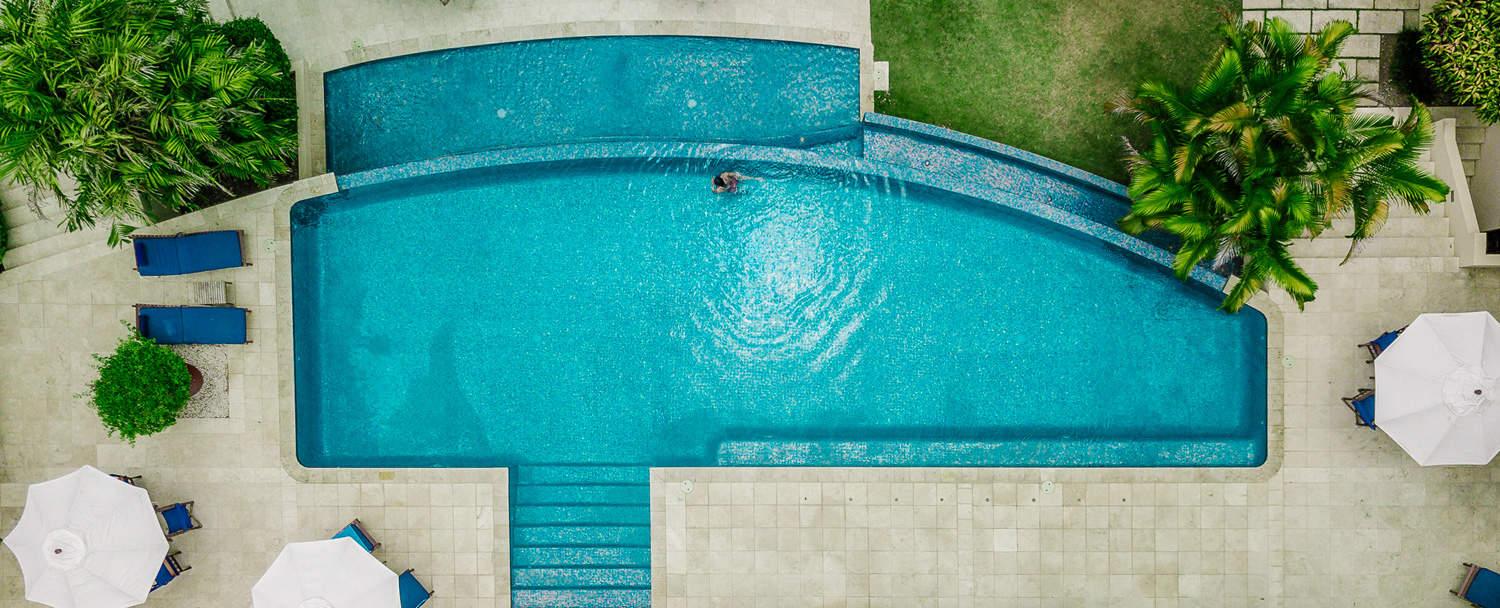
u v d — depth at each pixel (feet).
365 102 41.34
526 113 41.50
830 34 40.91
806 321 40.40
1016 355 40.27
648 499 40.93
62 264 39.42
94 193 32.65
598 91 41.39
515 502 41.01
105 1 30.66
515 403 40.75
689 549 40.60
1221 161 32.96
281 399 40.14
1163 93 33.24
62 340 39.75
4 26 30.48
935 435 40.57
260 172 35.65
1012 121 41.37
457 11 40.75
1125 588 40.11
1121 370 40.11
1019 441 40.50
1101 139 41.11
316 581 35.65
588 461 40.88
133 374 35.86
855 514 40.37
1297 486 39.83
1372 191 31.96
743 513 40.50
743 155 39.93
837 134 41.57
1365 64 40.78
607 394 40.70
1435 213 39.11
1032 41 41.09
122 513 35.96
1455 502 39.63
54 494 35.83
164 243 38.45
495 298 40.50
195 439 40.29
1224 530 39.86
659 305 40.45
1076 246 39.73
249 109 33.91
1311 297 32.73
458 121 41.50
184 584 40.55
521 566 41.11
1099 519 40.04
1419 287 39.01
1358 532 39.81
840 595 40.47
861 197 40.04
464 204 40.22
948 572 40.34
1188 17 40.65
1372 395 38.24
